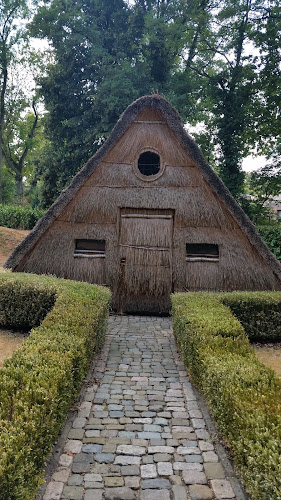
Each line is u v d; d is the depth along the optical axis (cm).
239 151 2092
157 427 378
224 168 2034
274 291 807
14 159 3872
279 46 1789
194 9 1933
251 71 1906
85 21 2125
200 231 902
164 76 1959
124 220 916
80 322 484
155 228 912
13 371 316
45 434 281
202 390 435
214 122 2062
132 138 922
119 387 478
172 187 912
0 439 221
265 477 226
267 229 1379
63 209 914
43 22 2020
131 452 330
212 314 554
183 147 907
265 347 675
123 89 1753
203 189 904
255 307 689
